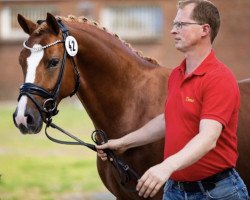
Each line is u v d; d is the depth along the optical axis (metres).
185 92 7.19
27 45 8.38
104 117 9.12
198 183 7.24
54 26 8.43
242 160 9.41
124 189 9.16
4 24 44.66
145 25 42.97
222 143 7.15
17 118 8.12
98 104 9.06
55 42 8.40
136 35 42.44
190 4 7.25
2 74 44.03
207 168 7.17
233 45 40.06
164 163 6.66
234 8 39.88
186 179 7.26
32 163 21.86
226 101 6.95
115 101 9.07
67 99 40.09
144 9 42.94
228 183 7.21
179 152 6.72
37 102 8.22
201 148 6.74
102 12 43.41
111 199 16.41
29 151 24.55
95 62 8.88
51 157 23.17
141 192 6.71
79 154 23.89
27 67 8.29
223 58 40.25
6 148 25.27
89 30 8.98
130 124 9.07
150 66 9.44
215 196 7.21
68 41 8.45
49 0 44.00
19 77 44.00
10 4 44.53
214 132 6.83
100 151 8.70
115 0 43.09
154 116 9.05
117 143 8.42
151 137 8.27
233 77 7.15
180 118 7.20
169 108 7.34
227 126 7.11
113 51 9.05
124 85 9.12
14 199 16.12
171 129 7.29
